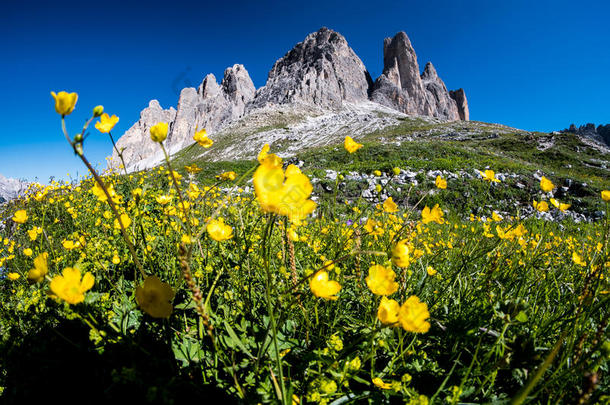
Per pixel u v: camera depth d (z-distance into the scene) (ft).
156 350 4.07
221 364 4.21
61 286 2.64
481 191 32.83
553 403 3.75
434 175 44.29
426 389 4.25
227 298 5.03
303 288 4.64
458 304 5.84
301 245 8.35
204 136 4.54
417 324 2.83
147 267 6.45
